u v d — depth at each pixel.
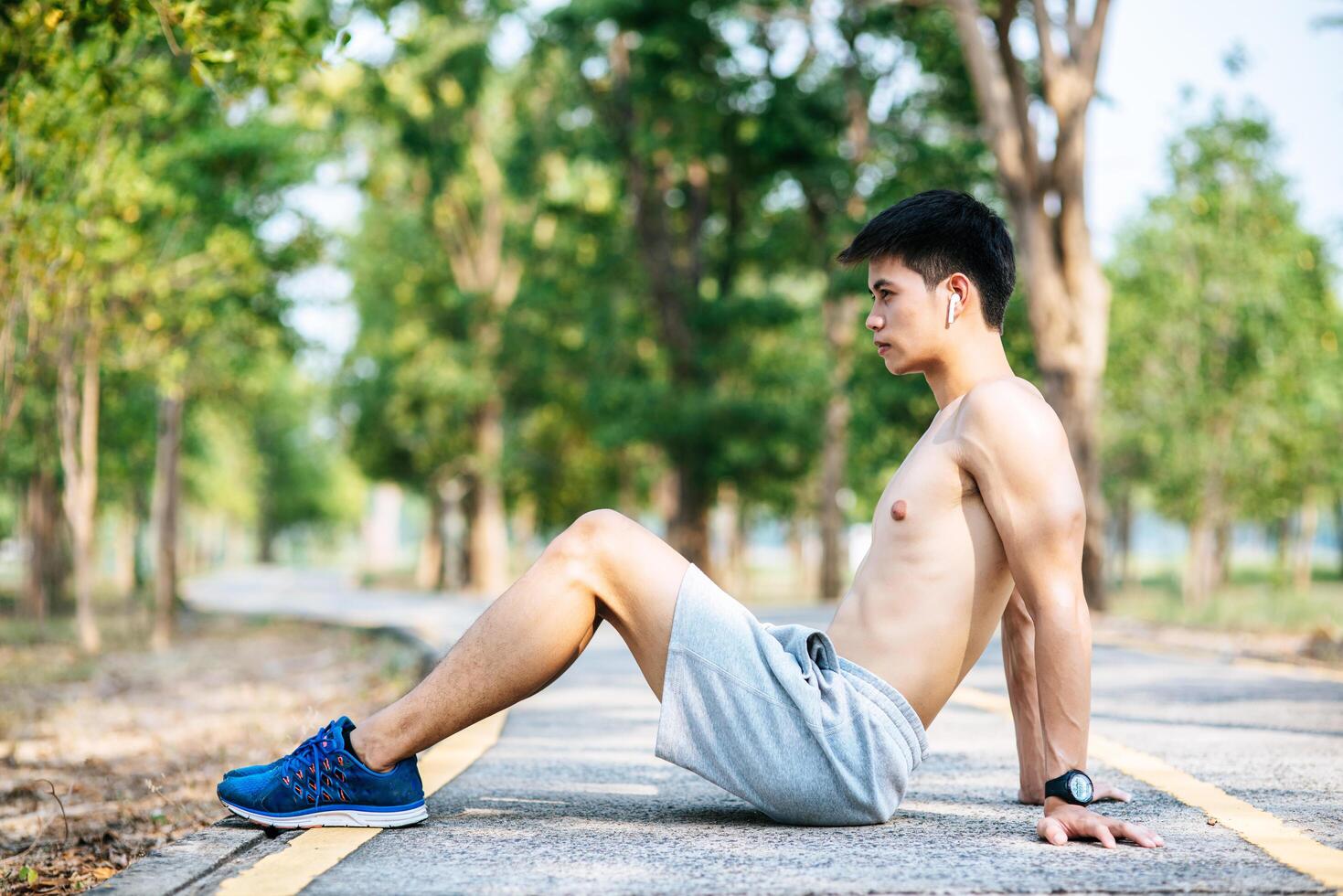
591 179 27.78
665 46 21.98
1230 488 25.83
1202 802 3.23
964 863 2.50
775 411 23.19
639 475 36.25
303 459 64.75
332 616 20.38
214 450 37.31
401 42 5.60
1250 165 22.25
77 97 7.21
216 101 12.93
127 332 12.92
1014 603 3.24
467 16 25.86
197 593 34.97
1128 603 19.19
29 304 8.32
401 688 8.96
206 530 72.19
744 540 37.19
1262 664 8.15
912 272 2.88
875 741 2.79
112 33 5.20
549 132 27.98
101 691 10.01
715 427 23.34
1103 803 3.22
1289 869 2.44
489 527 33.94
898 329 2.88
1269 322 23.17
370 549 59.56
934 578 2.82
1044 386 14.69
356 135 26.34
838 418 24.72
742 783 2.83
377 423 35.91
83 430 13.48
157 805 4.79
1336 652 8.95
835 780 2.80
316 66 5.35
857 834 2.83
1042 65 14.38
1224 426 25.05
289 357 16.64
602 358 28.53
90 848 4.05
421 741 2.92
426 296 34.41
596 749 4.57
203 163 13.62
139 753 6.41
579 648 2.88
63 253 8.19
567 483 37.00
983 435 2.76
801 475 24.67
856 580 2.95
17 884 3.50
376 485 41.41
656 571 2.82
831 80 23.00
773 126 22.48
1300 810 3.12
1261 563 62.34
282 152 13.98
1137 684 6.82
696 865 2.52
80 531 13.80
